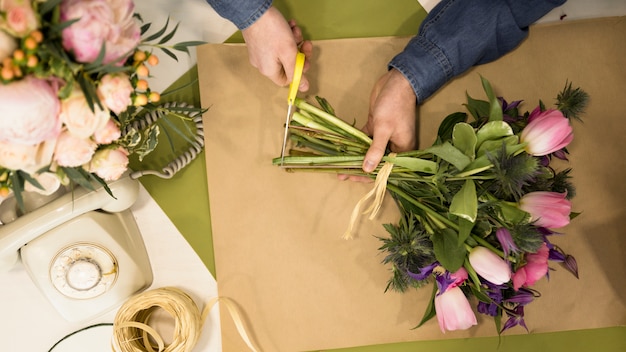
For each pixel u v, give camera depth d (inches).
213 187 38.4
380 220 38.7
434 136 38.9
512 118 33.5
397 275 34.3
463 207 30.5
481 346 39.2
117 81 24.6
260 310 38.6
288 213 38.6
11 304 38.3
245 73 38.5
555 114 30.1
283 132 38.5
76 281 35.3
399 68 35.6
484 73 38.9
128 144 30.9
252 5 32.8
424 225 33.7
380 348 39.1
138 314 37.9
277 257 38.6
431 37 36.1
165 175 37.5
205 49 38.3
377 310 38.7
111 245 35.8
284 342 38.6
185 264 38.8
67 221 35.0
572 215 34.6
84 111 24.2
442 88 38.9
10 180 26.4
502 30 36.8
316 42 38.7
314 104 38.8
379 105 35.4
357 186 38.6
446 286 31.5
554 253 32.0
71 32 23.1
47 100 23.1
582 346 39.2
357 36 39.0
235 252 38.5
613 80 39.1
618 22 39.1
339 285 38.7
